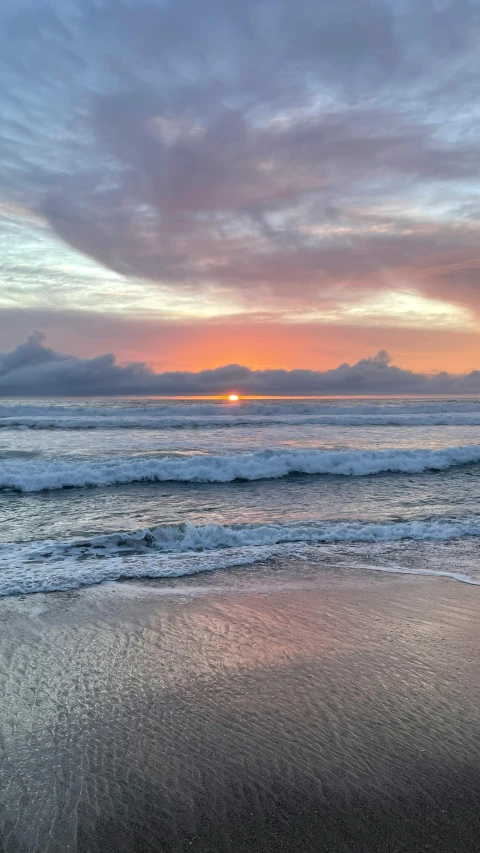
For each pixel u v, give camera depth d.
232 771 2.87
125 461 13.69
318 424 26.59
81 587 5.69
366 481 13.20
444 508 10.12
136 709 3.41
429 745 3.09
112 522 8.96
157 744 3.07
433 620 4.90
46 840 2.40
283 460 14.18
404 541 7.67
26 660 4.02
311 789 2.74
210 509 10.05
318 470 14.25
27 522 8.91
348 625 4.77
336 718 3.34
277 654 4.19
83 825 2.49
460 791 2.73
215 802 2.64
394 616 4.99
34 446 17.70
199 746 3.06
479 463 15.74
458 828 2.50
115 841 2.41
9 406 29.19
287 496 11.35
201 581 5.95
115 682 3.73
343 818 2.55
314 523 8.64
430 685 3.74
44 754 2.96
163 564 6.55
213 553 7.06
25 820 2.51
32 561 6.63
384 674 3.89
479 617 4.99
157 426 25.05
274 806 2.62
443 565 6.59
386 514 9.59
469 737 3.16
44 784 2.74
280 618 4.91
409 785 2.77
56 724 3.23
